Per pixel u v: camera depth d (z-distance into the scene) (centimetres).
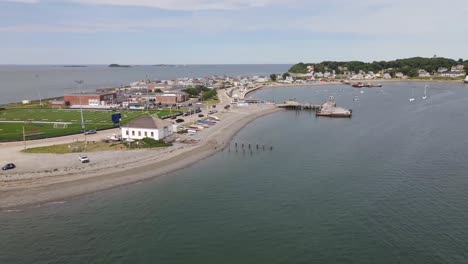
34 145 9781
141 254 4569
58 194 6531
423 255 4491
